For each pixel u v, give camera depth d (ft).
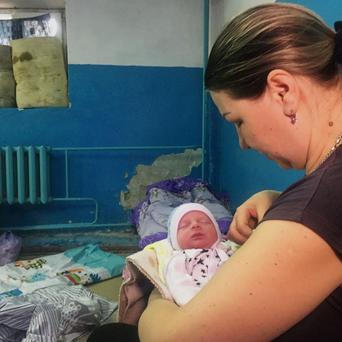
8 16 11.06
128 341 3.48
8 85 10.72
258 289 1.57
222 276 1.68
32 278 7.80
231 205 10.37
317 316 1.85
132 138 11.43
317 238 1.54
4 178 10.43
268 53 1.80
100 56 10.99
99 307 6.22
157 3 11.05
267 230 1.64
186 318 1.73
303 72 1.81
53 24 11.12
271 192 3.15
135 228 11.36
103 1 10.81
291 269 1.55
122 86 11.19
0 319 5.61
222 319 1.63
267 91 1.86
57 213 11.34
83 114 11.09
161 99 11.41
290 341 1.89
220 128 11.09
